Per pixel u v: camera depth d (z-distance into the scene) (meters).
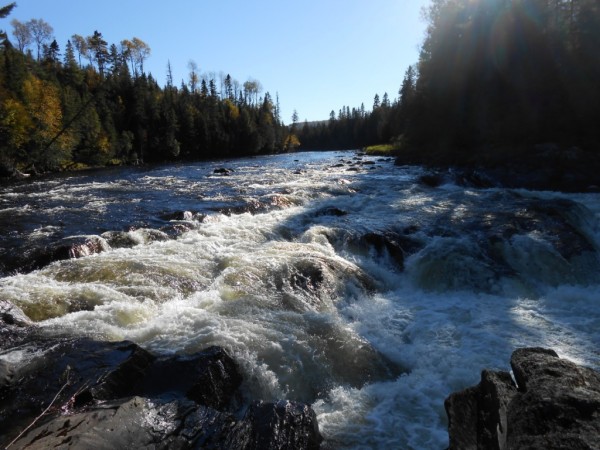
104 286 7.90
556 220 12.98
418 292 9.83
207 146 77.25
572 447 2.44
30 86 40.12
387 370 6.43
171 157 66.88
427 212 15.22
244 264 9.33
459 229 12.88
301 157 61.16
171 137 65.00
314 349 6.38
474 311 8.46
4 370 4.67
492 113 35.00
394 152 50.78
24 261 9.46
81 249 10.05
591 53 29.97
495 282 9.88
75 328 6.23
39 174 35.41
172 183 24.44
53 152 38.00
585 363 6.31
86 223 13.22
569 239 11.38
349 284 9.25
